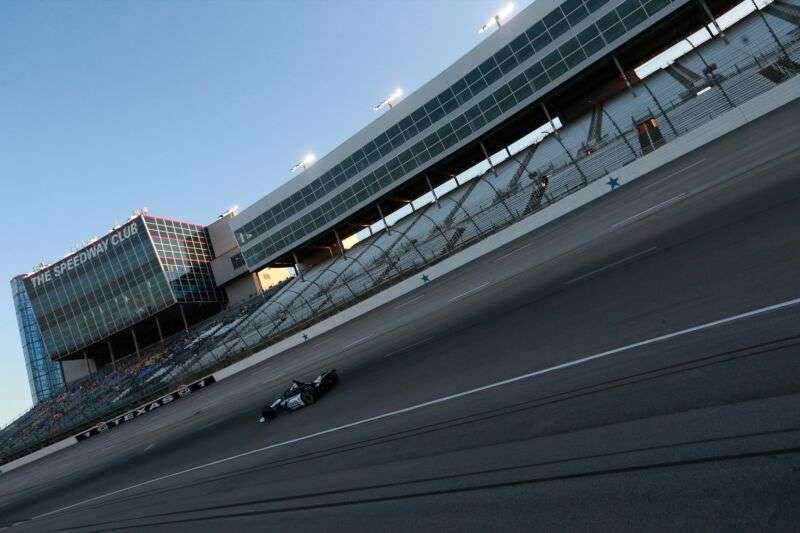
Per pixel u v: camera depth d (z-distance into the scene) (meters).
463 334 12.66
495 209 36.75
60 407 61.34
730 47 34.53
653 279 8.89
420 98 45.28
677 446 4.13
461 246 34.94
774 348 4.85
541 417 6.04
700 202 12.95
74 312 64.06
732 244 8.49
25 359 116.00
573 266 13.62
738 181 12.99
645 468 4.07
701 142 24.36
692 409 4.55
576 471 4.53
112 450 27.20
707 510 3.32
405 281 33.34
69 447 42.44
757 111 22.86
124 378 57.62
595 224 18.97
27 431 59.44
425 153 45.81
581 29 37.41
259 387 24.44
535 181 35.47
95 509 13.96
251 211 58.12
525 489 4.68
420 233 43.78
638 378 5.70
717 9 38.22
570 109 46.34
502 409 6.91
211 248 69.31
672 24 38.22
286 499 7.80
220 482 10.77
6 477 40.53
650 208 16.00
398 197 53.66
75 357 66.69
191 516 9.22
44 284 65.31
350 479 7.30
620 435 4.74
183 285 62.66
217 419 20.64
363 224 58.41
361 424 9.82
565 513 4.03
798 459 3.37
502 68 40.88
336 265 51.34
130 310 62.00
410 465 6.68
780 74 25.47
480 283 20.41
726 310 6.20
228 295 67.69
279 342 37.56
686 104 30.02
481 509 4.72
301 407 14.17
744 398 4.32
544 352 8.27
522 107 40.47
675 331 6.39
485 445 6.09
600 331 7.83
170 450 18.14
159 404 40.97
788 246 7.12
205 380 39.81
